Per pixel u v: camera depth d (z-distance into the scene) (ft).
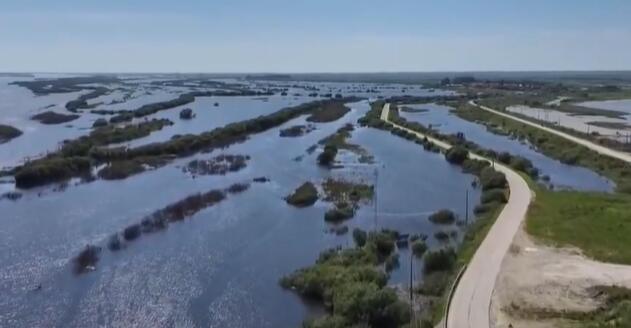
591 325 113.29
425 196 232.12
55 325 119.85
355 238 173.27
